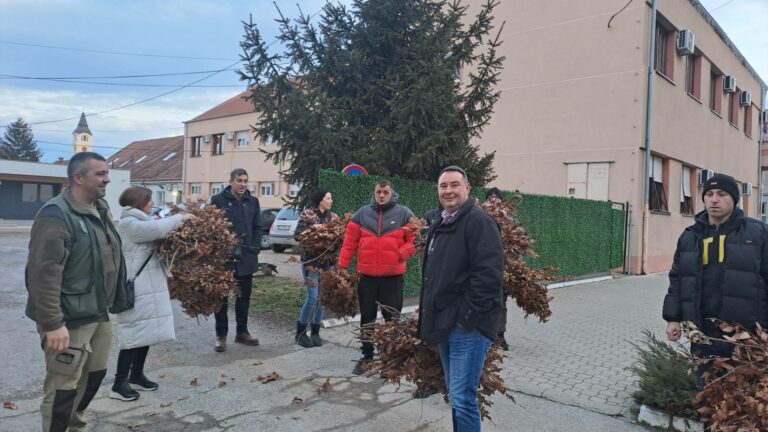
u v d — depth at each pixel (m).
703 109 19.03
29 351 5.46
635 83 14.66
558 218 11.96
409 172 8.23
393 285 5.10
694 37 17.73
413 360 3.61
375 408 4.30
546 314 5.19
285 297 8.63
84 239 3.14
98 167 3.18
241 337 5.98
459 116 8.51
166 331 4.46
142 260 4.41
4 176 31.95
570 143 15.83
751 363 3.04
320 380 4.90
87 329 3.18
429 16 8.71
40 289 2.89
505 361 5.70
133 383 4.51
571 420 4.17
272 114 8.02
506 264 4.99
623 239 14.83
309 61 8.63
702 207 19.06
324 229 5.82
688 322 3.46
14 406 4.06
